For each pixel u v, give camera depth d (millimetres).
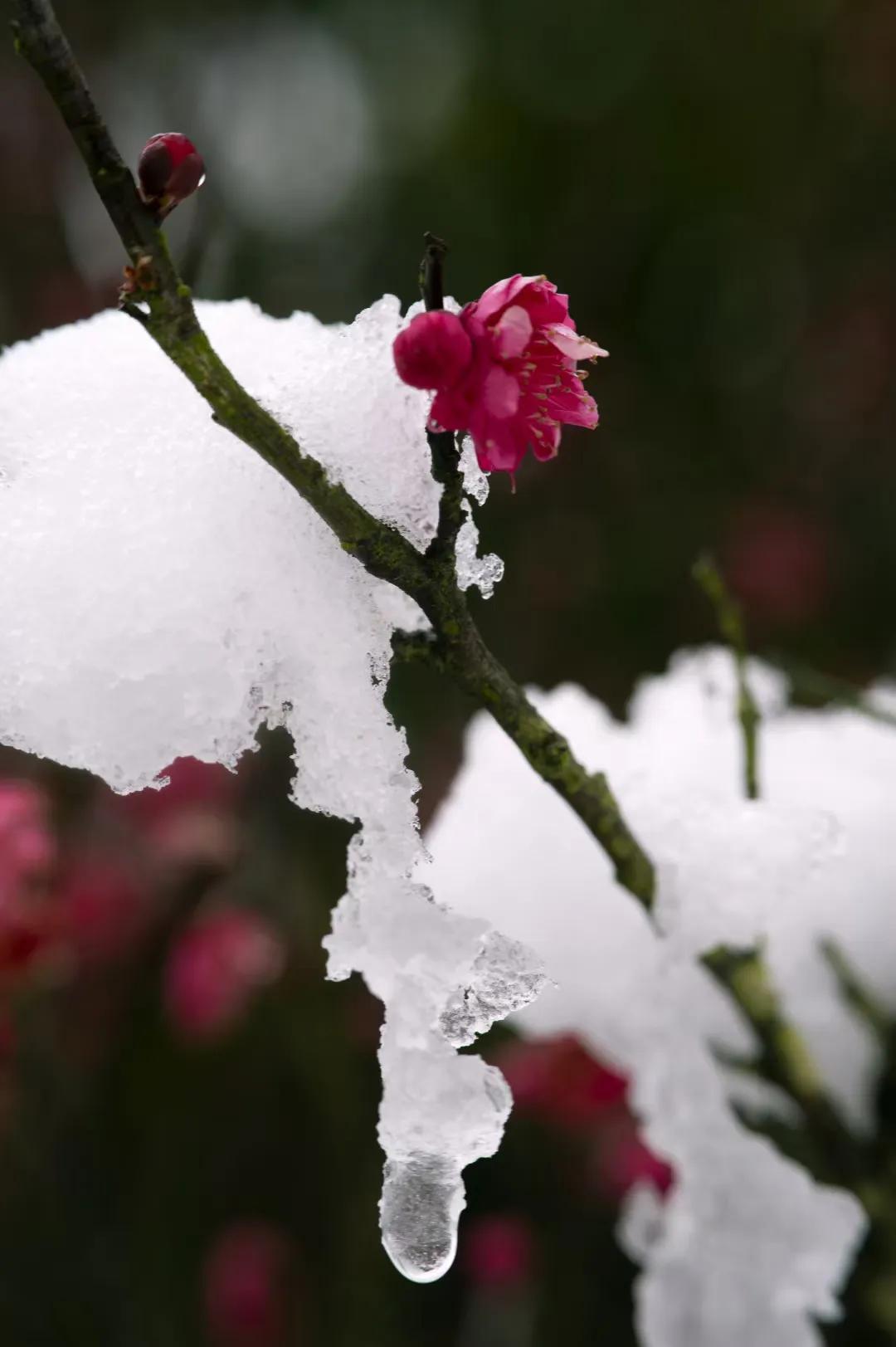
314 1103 762
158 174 404
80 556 418
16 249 1114
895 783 529
